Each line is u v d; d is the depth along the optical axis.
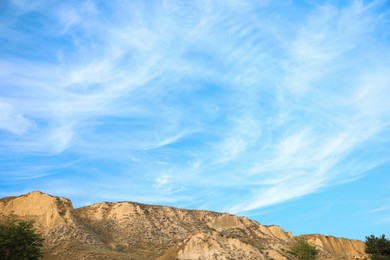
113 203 127.56
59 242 90.19
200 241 79.38
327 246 131.75
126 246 100.88
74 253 82.88
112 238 106.50
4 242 62.72
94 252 81.94
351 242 138.12
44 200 107.06
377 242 86.62
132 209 121.31
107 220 117.25
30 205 106.88
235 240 81.38
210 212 136.00
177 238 108.62
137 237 107.06
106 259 77.06
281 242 117.94
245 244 80.44
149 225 114.75
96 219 118.25
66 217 102.44
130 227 112.38
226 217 131.38
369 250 87.19
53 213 102.56
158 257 83.06
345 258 104.94
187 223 123.31
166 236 109.88
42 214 103.88
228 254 76.69
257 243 102.56
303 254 91.81
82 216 119.38
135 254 94.12
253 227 129.25
